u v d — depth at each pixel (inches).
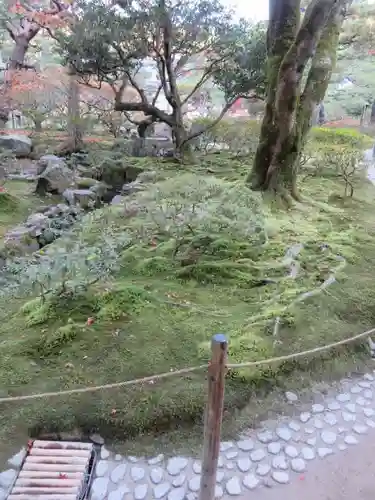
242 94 335.9
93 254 140.1
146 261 162.1
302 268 162.6
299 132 238.4
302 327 128.5
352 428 101.3
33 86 379.2
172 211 171.6
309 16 206.1
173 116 336.8
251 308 137.3
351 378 117.6
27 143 403.9
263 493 85.1
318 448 95.6
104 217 203.6
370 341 129.2
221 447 94.3
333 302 142.0
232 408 101.6
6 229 226.4
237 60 315.9
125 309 131.9
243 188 207.6
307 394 109.9
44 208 247.3
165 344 118.3
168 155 354.3
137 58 306.7
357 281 156.8
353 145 389.4
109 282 143.9
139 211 199.5
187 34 298.4
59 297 135.3
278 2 225.6
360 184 293.7
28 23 394.3
